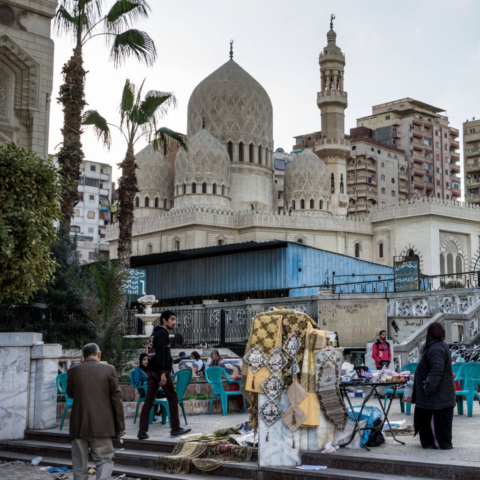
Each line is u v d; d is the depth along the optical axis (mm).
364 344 24031
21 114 25750
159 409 13969
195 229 54375
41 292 20125
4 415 12688
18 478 10062
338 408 9125
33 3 26203
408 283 24938
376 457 8391
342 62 75125
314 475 8438
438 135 116250
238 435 10500
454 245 60781
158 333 11242
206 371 14469
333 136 73812
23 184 14195
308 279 37688
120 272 19812
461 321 20172
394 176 106688
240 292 38688
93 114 25500
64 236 22109
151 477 9695
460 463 7820
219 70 64688
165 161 65125
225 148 61406
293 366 9031
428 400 9117
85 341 20172
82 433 8430
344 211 73562
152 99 26719
